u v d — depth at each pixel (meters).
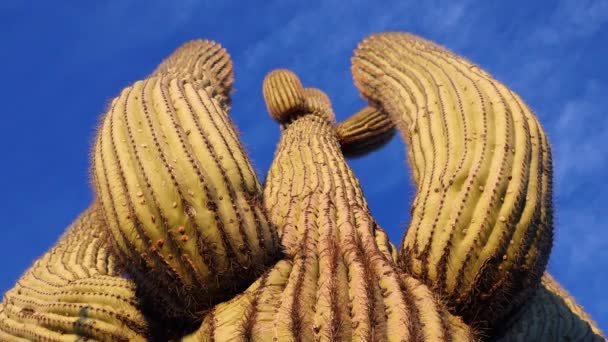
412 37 6.06
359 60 6.18
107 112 4.71
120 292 4.52
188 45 6.41
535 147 4.47
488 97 4.71
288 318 3.55
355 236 4.43
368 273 3.83
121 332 4.41
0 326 4.91
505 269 4.11
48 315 4.59
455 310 4.12
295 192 5.30
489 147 4.39
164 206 4.09
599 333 5.27
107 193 4.28
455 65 5.20
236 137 4.54
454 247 4.12
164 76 5.12
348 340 3.46
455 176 4.32
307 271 3.93
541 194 4.32
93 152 4.61
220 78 6.02
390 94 5.64
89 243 5.52
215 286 4.13
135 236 4.16
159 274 4.17
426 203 4.36
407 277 4.00
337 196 5.19
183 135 4.32
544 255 4.33
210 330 3.88
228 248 4.09
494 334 4.38
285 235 4.56
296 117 7.42
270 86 7.63
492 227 4.12
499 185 4.20
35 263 5.47
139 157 4.22
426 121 4.92
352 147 7.50
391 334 3.47
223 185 4.19
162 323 4.43
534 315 4.74
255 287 4.09
